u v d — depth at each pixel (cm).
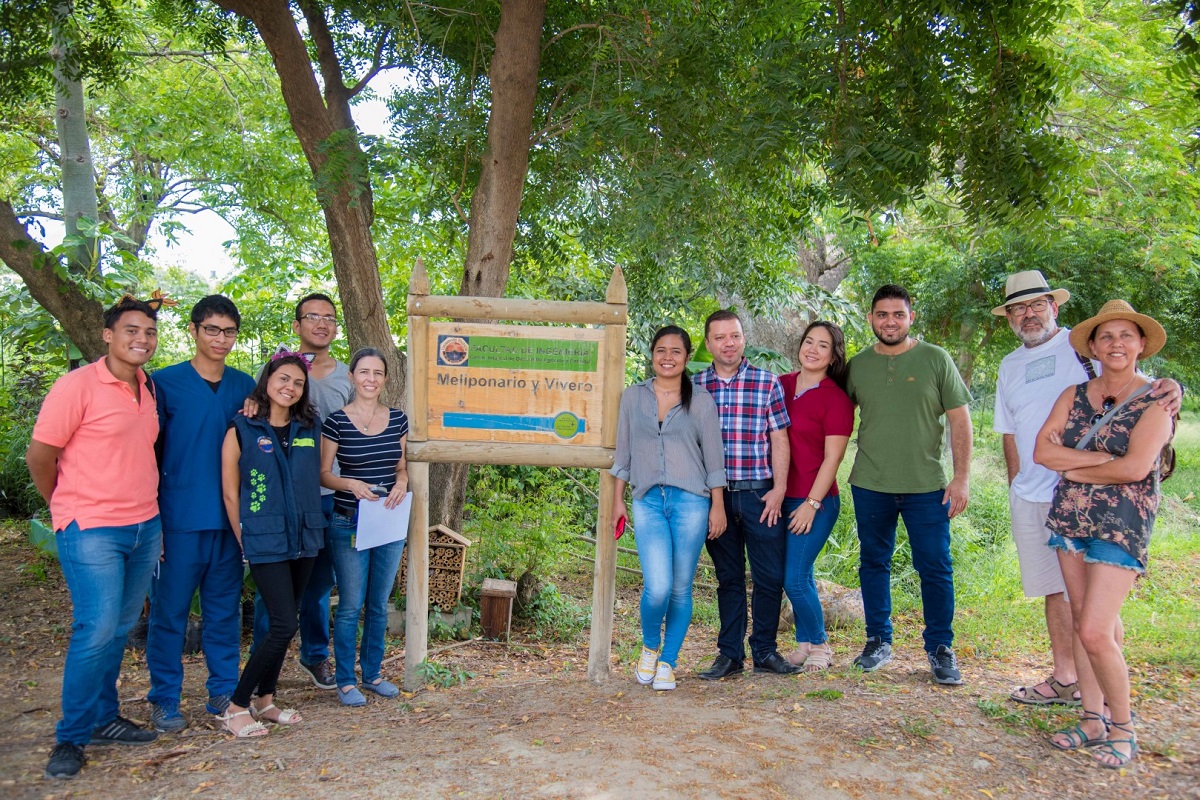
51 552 650
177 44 1379
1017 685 467
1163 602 665
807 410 475
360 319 682
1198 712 411
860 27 565
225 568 405
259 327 960
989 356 1265
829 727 392
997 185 556
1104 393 374
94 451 356
